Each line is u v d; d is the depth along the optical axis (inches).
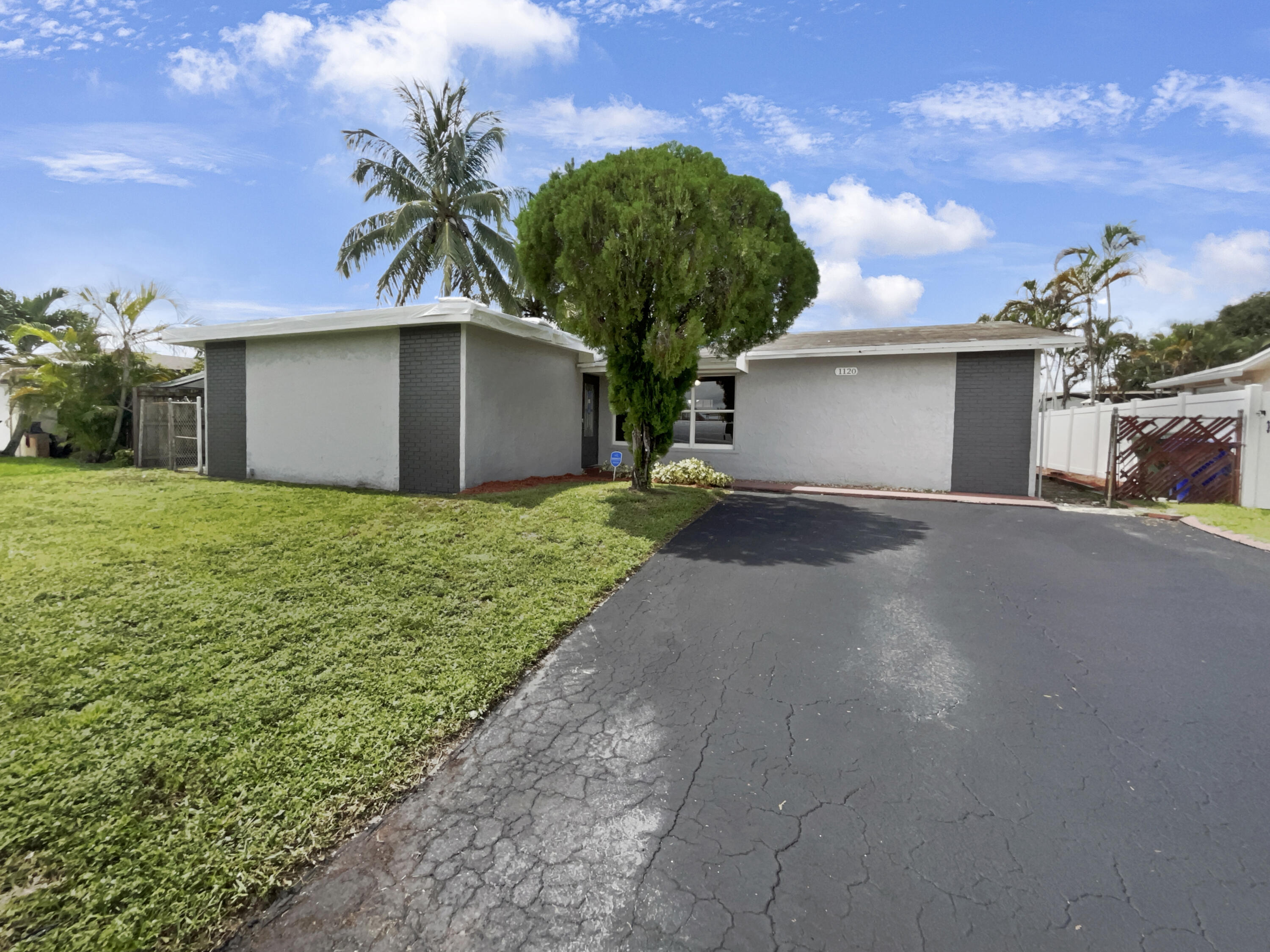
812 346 482.9
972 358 440.8
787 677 139.3
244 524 267.7
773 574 217.9
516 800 97.0
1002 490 434.9
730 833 89.4
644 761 107.4
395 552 227.0
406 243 797.2
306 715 116.2
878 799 97.0
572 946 70.4
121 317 590.2
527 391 432.8
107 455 591.2
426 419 370.6
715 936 71.7
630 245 285.1
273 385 422.6
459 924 73.5
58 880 77.1
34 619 156.8
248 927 72.7
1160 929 72.1
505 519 283.0
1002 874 81.1
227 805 91.6
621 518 289.7
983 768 105.4
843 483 481.4
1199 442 394.3
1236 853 84.9
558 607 178.1
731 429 521.7
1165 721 120.5
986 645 157.3
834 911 75.2
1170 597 194.2
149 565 204.7
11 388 705.6
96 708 116.0
